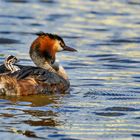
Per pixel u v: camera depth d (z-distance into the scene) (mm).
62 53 21812
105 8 30438
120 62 20641
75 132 13203
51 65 17719
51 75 16781
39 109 14875
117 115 14469
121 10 30047
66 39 23875
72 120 14008
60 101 15711
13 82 16078
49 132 13148
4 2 31391
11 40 23406
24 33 24672
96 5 31219
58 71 17562
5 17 27703
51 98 16047
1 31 24922
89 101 15750
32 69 16625
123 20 27859
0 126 13438
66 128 13430
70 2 31969
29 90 16234
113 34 25094
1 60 20250
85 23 27047
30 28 25625
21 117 14133
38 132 13125
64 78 17312
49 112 14617
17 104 15320
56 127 13477
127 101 15781
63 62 20469
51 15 28484
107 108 15031
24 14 28500
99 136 13000
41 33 17875
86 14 28969
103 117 14281
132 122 13961
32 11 29297
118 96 16328
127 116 14406
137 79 18344
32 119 14008
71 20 27594
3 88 16016
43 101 15695
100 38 24281
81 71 19344
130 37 24562
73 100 15852
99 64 20312
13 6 30375
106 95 16422
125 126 13664
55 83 16734
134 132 13289
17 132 13078
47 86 16578
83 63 20391
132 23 27281
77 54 21672
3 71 16547
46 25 26375
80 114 14484
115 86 17438
